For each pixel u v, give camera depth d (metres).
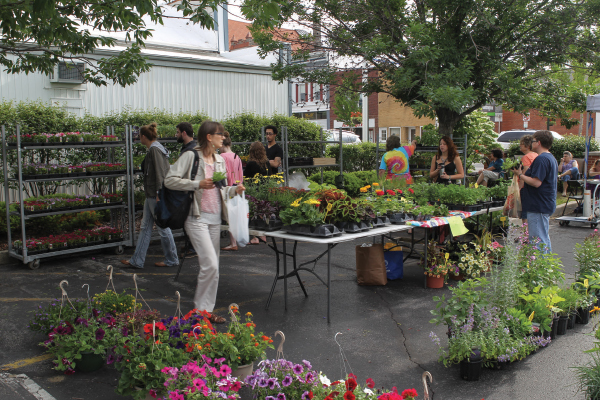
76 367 3.62
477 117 13.59
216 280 4.53
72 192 9.27
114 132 9.05
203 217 4.43
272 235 4.79
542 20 9.18
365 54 9.48
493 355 3.53
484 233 6.54
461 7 9.00
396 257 6.08
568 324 4.51
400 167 7.48
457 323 3.59
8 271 6.37
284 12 9.79
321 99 12.21
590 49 9.45
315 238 4.55
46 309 4.00
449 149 7.43
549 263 4.73
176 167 4.34
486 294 3.93
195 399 2.64
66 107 9.88
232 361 3.19
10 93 9.22
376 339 4.26
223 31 15.09
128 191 7.38
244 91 12.94
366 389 2.65
